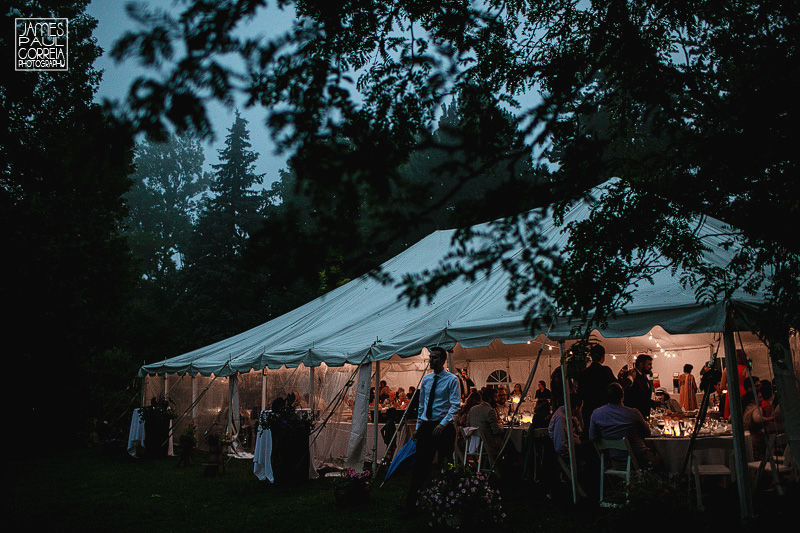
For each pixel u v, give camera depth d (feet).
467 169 4.88
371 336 28.48
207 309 93.66
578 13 8.87
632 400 22.43
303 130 4.59
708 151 6.42
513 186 4.92
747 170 6.52
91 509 22.63
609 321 18.47
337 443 32.53
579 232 7.72
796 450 16.21
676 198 7.41
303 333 36.06
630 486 14.96
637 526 13.78
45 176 23.49
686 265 8.47
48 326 49.62
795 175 6.42
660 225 7.85
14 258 43.96
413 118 5.67
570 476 20.11
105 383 61.98
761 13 7.05
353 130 5.01
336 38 5.75
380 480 26.89
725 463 19.98
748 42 7.00
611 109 8.45
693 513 13.76
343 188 4.48
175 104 4.16
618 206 7.67
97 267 57.52
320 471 31.35
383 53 6.73
